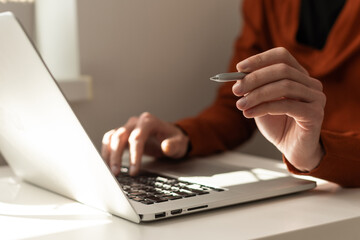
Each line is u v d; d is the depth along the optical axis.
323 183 0.87
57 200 0.79
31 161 0.81
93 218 0.68
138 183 0.84
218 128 1.31
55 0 1.34
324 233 0.64
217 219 0.66
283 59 0.72
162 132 1.09
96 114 1.35
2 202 0.78
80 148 0.63
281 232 0.61
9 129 0.79
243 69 0.70
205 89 1.55
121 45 1.37
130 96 1.40
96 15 1.32
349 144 0.82
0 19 0.62
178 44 1.48
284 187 0.78
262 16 1.43
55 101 0.62
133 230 0.62
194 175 0.89
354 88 1.24
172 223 0.65
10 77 0.68
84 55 1.31
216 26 1.56
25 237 0.61
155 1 1.42
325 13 1.33
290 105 0.71
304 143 0.78
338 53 1.25
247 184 0.80
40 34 1.40
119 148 0.98
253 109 0.70
